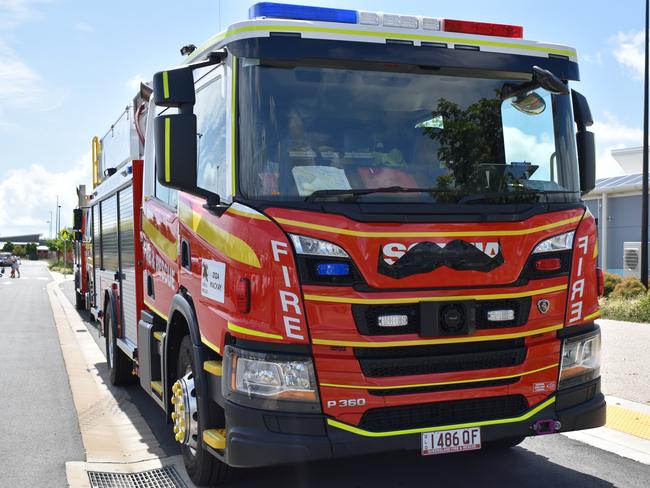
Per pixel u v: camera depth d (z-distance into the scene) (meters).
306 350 3.92
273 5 4.35
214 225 4.46
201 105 5.02
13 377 9.28
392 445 3.99
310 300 3.91
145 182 6.65
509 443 5.71
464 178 4.47
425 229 4.09
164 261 5.83
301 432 3.89
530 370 4.32
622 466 5.35
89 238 11.99
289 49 4.27
